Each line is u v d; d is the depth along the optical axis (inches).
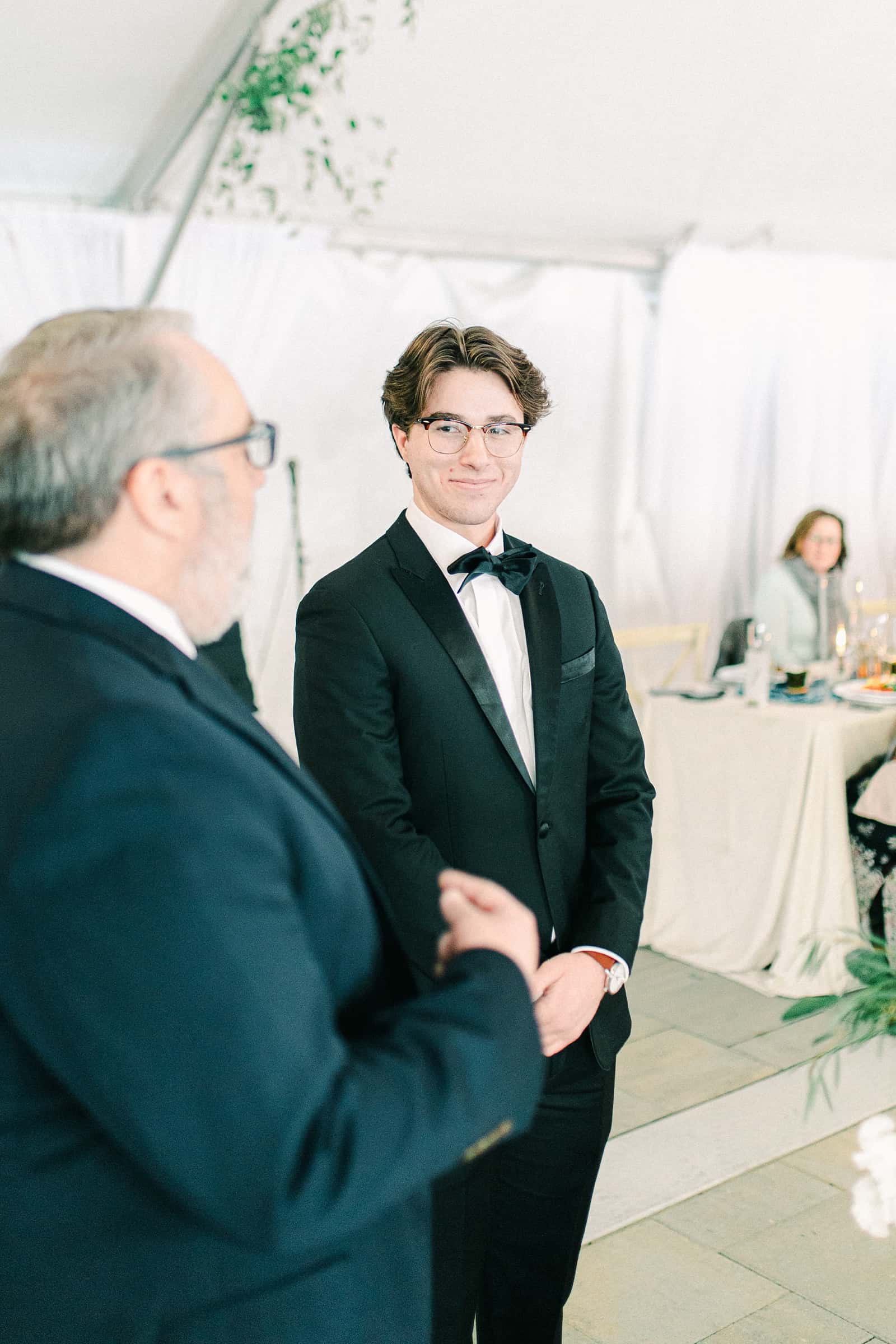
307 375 191.5
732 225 203.3
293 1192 27.0
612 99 147.7
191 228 171.9
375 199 172.6
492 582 59.9
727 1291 82.3
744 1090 113.0
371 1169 28.0
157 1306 30.9
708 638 210.1
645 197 182.7
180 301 173.3
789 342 229.9
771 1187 95.7
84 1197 29.7
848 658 169.0
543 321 209.5
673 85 145.2
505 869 58.3
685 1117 107.7
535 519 218.2
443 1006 31.7
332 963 33.3
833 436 238.2
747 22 132.1
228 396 34.0
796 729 135.3
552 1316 63.4
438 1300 56.9
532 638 59.7
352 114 146.8
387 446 201.0
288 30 126.4
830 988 133.0
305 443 193.8
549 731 58.7
